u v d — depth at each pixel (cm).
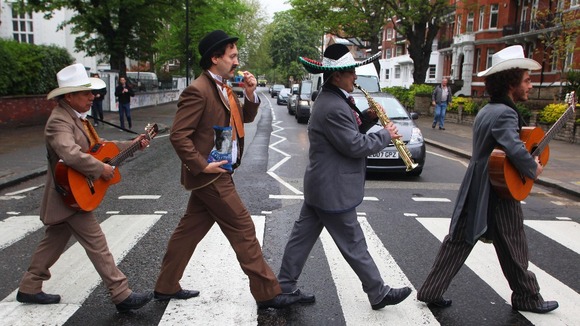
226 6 3947
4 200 712
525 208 718
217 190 341
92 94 358
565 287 420
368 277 355
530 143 340
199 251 487
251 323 347
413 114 1045
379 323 350
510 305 384
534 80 3197
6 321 345
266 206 684
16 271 439
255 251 355
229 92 356
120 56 2411
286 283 377
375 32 3036
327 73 345
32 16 2967
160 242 522
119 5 2167
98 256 353
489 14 3669
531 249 525
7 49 1588
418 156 919
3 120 1563
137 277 430
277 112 3006
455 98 2272
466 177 356
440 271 368
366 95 363
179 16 3212
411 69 5391
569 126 1497
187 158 326
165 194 752
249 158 1154
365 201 729
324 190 344
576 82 1778
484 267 462
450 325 350
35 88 1728
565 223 632
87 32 2280
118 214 632
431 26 2905
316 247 510
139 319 353
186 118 327
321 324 348
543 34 2498
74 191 334
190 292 387
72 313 360
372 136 341
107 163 361
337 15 3017
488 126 337
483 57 3712
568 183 864
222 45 337
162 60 4569
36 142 1295
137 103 2995
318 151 347
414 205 710
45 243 369
